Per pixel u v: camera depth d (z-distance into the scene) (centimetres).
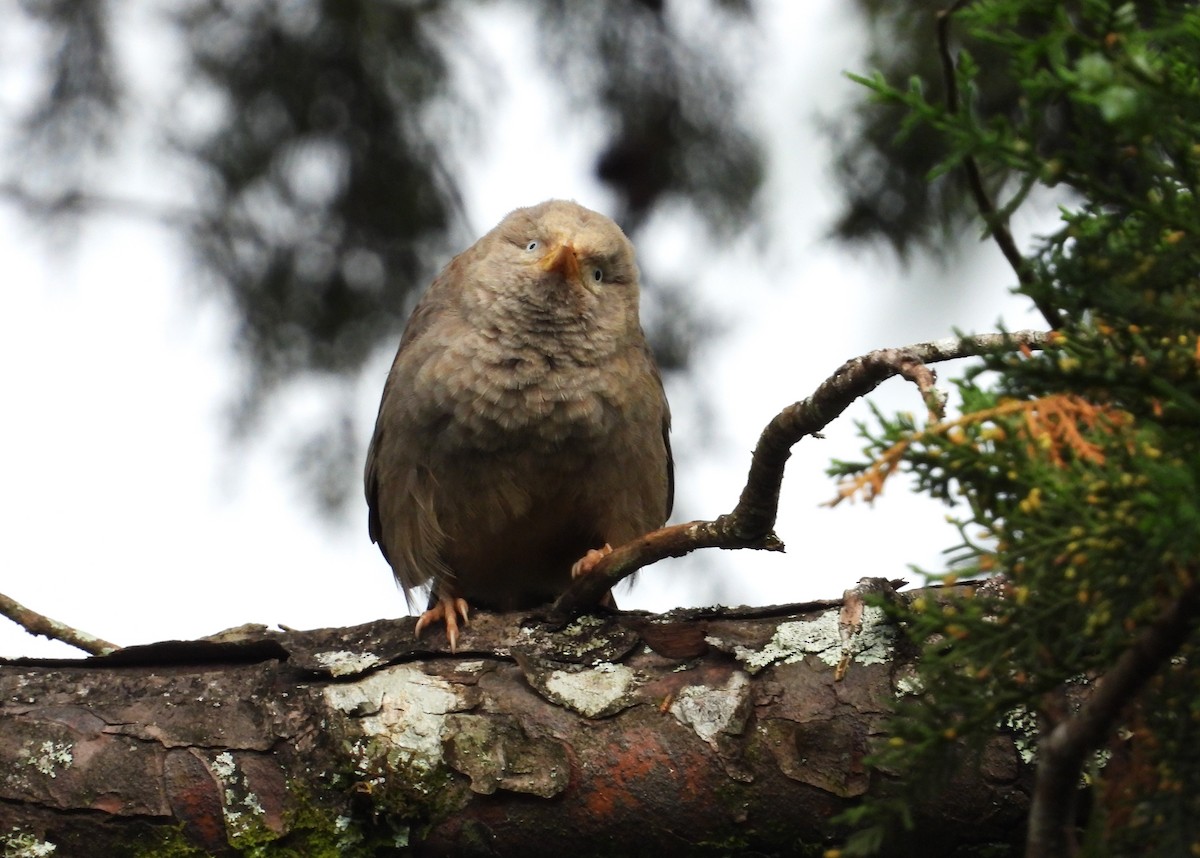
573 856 559
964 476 392
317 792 559
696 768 553
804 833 546
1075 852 398
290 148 1066
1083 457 388
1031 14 368
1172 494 327
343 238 1086
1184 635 356
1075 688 523
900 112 973
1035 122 371
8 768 555
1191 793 379
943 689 413
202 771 558
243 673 593
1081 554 364
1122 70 348
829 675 563
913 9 957
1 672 595
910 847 542
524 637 605
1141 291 379
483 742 562
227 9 1051
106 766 557
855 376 527
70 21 1044
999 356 380
